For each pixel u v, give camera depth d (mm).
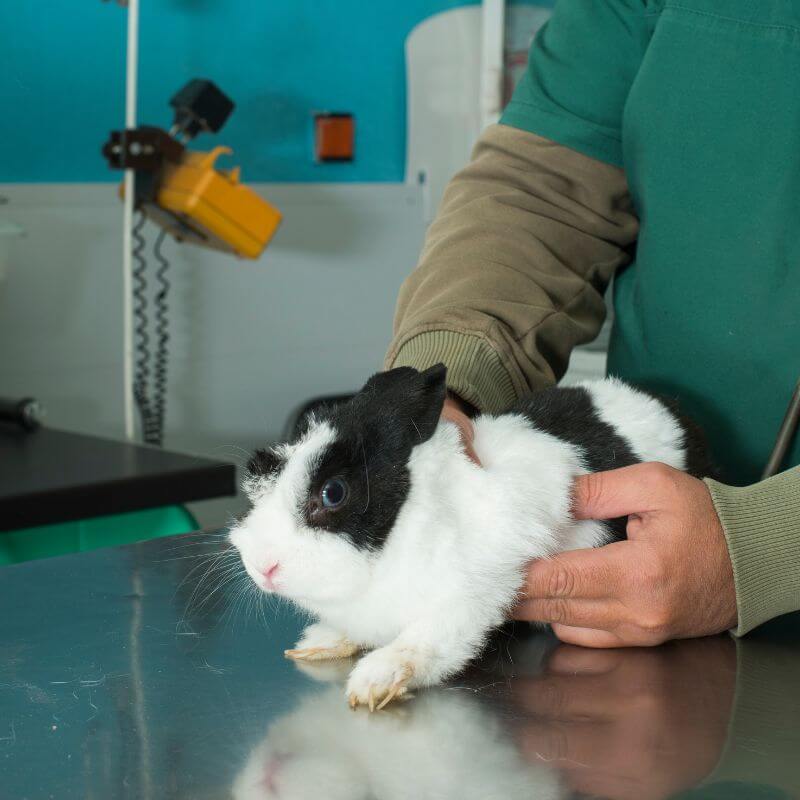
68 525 1585
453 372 946
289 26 2336
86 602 852
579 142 1101
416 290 1067
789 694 695
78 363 2189
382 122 2500
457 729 640
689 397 1041
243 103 2314
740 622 772
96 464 1596
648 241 1060
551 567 770
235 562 917
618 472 806
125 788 556
